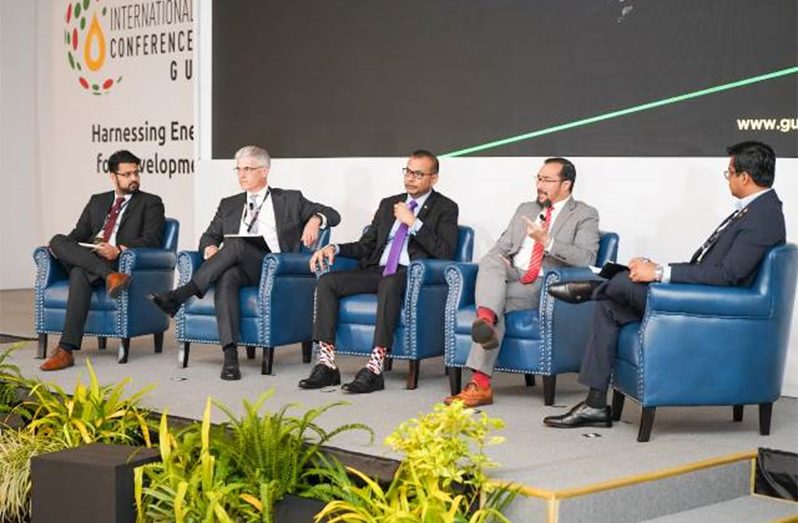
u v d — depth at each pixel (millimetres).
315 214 6527
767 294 4699
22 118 11320
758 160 4789
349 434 4676
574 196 6496
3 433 5156
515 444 4574
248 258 6289
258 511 4160
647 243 6234
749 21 5840
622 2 6281
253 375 6289
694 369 4668
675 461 4293
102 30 10516
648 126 6211
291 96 7750
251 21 7922
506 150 6785
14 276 11430
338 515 3998
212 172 8141
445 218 6098
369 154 7398
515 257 5824
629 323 4887
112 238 6965
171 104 9906
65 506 4273
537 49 6629
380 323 5781
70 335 6500
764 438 4762
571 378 6340
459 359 5602
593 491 3869
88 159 10766
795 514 4242
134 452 4367
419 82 7148
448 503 3893
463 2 6930
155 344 7113
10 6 11219
